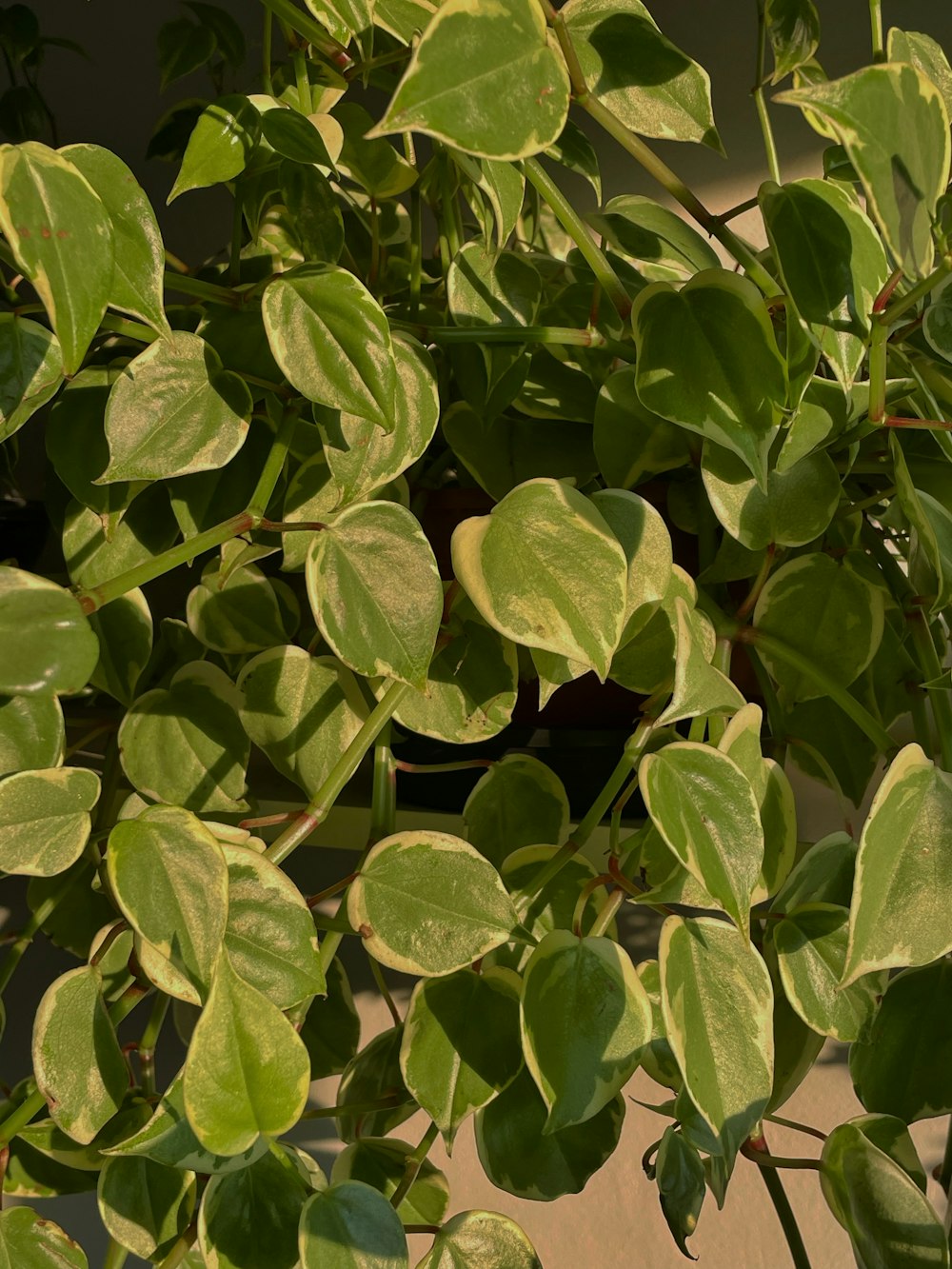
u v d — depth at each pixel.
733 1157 0.37
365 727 0.41
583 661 0.37
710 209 0.76
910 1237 0.41
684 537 0.50
